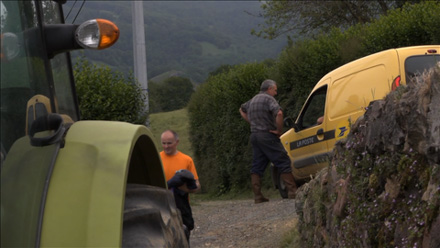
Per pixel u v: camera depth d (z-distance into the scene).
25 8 2.35
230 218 10.23
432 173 3.25
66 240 2.17
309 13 23.31
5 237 1.86
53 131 2.50
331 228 5.11
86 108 13.67
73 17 3.04
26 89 2.24
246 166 16.36
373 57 7.84
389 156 3.94
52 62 2.82
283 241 6.95
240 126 16.45
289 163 10.70
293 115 14.38
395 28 12.57
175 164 6.28
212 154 18.36
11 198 1.93
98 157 2.38
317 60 13.69
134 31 15.32
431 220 3.19
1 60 1.99
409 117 3.59
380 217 3.93
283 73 14.71
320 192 5.58
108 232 2.19
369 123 4.26
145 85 15.09
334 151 5.23
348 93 8.41
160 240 2.61
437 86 3.32
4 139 1.94
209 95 18.30
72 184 2.29
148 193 2.90
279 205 10.32
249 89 16.27
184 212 6.09
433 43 11.95
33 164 2.17
